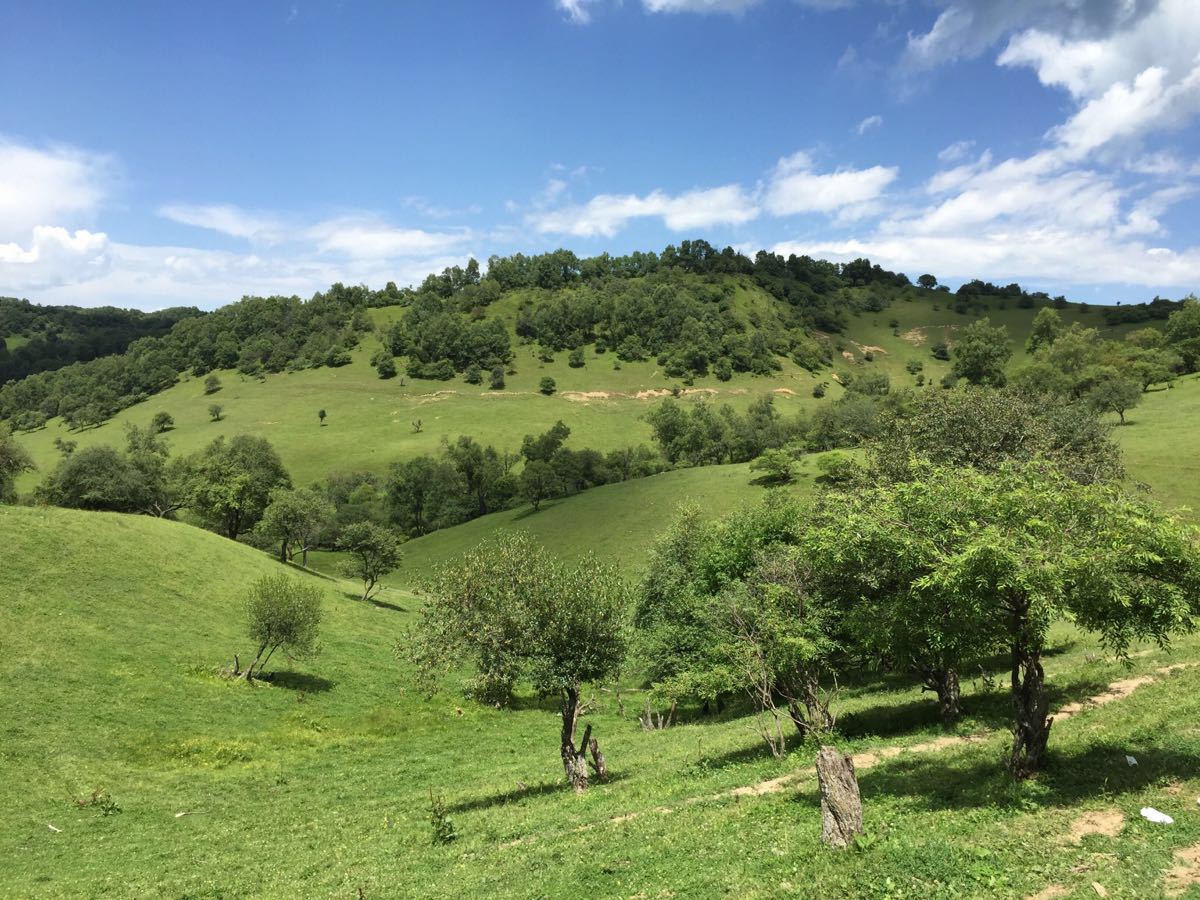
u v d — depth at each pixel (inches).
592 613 999.0
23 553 2071.9
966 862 434.9
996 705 1032.8
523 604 985.5
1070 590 564.1
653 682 1884.8
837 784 505.7
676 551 2098.9
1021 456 1267.2
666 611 1897.1
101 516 2549.2
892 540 627.5
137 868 864.3
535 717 2001.7
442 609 999.0
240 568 2694.4
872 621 711.1
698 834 589.9
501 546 1047.6
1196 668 918.4
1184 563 554.9
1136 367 5172.2
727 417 6988.2
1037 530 589.0
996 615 599.8
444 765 1475.1
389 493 5866.1
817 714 1011.3
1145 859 408.2
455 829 839.7
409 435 7691.9
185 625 2075.5
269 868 783.7
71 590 1999.3
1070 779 576.4
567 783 1063.0
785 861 484.1
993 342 6958.7
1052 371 5036.9
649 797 815.1
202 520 4426.7
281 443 7480.3
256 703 1759.4
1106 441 1692.9
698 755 1055.6
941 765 717.3
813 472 4606.3
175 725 1544.0
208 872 803.4
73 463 3801.7
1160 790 521.3
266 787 1320.1
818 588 1015.0
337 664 2187.5
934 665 922.1
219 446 4835.1
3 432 3248.0
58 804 1156.5
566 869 550.9
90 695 1556.3
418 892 570.6
